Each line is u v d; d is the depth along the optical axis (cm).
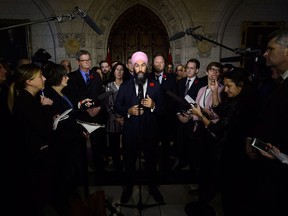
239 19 675
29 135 185
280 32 138
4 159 201
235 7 657
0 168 200
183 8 666
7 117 201
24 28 645
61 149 216
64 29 654
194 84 311
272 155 134
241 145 179
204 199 246
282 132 136
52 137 208
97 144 308
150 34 774
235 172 183
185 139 329
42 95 217
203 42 676
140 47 780
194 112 210
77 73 296
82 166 255
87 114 283
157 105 252
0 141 199
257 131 151
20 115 182
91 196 202
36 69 189
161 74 326
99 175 317
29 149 186
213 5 664
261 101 178
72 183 254
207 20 671
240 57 320
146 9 723
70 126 220
